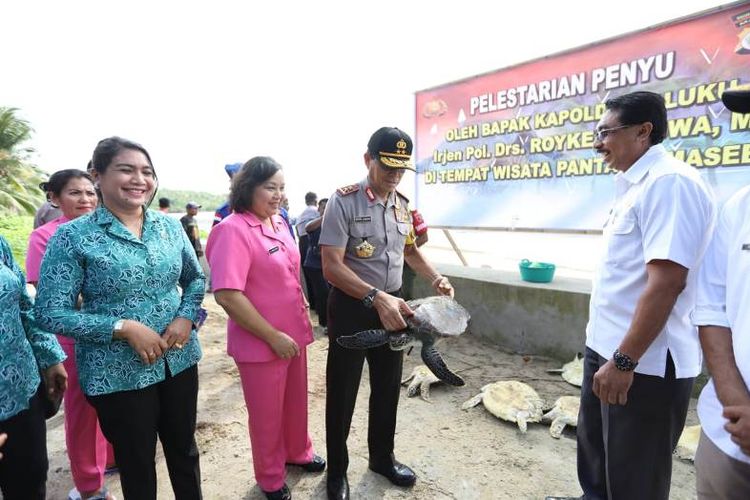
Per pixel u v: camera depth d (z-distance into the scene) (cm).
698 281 133
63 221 241
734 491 121
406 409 339
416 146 635
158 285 178
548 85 488
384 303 201
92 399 172
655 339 169
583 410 216
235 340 224
